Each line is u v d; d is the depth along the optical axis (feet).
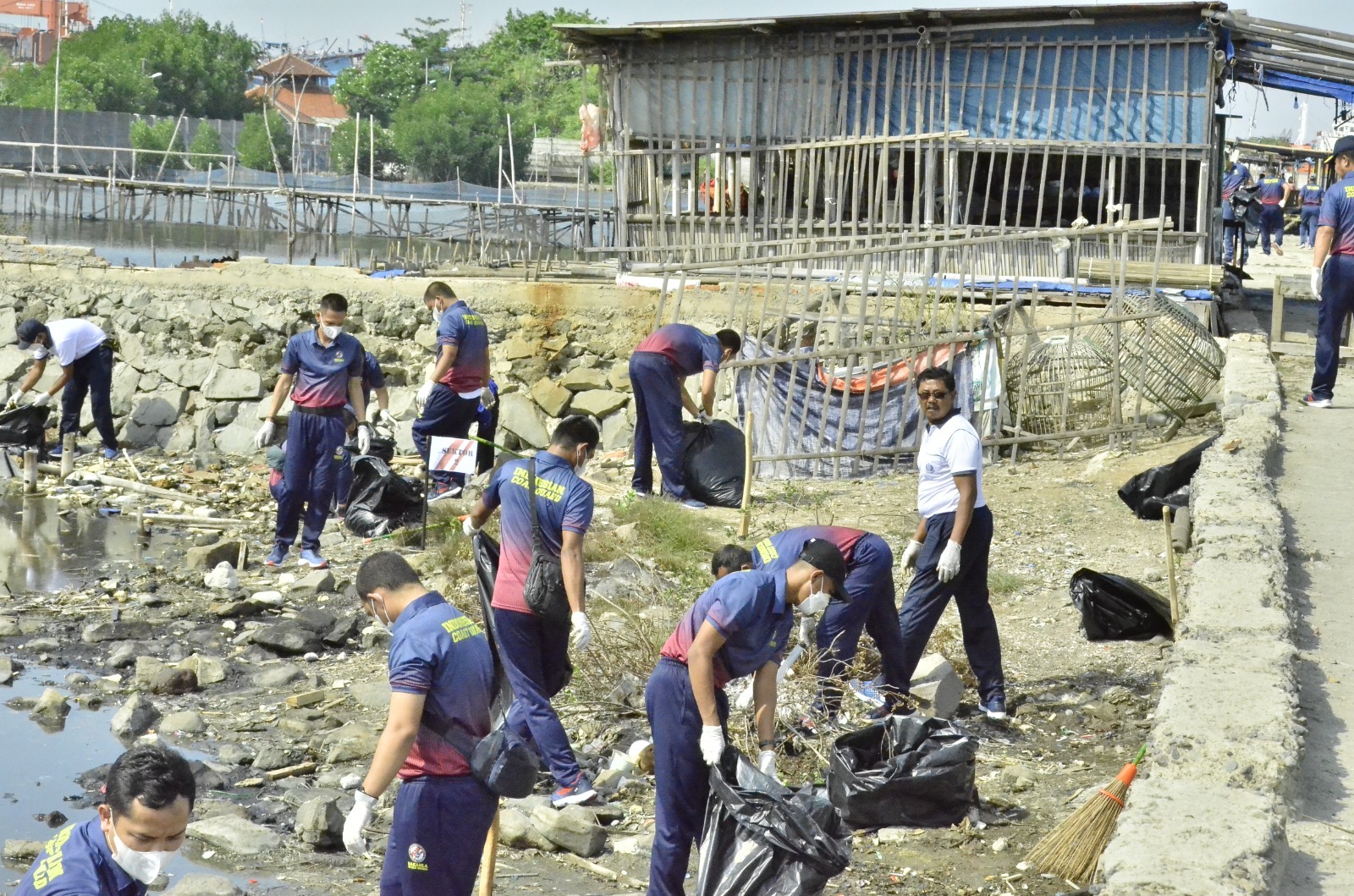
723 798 15.03
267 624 29.94
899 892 16.69
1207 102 47.98
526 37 315.58
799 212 52.26
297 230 168.25
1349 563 22.80
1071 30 48.93
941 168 52.13
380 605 15.14
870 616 21.80
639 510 34.60
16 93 310.24
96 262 54.90
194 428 52.21
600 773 21.22
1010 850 17.80
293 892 17.60
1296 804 14.57
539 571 19.71
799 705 21.56
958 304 39.47
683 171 55.16
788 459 40.09
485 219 161.07
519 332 50.60
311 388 33.99
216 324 53.42
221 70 333.42
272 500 43.68
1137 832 12.80
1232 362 38.01
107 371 48.03
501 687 19.90
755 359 40.91
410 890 14.66
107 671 27.14
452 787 14.51
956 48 50.14
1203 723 14.96
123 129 218.79
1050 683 24.18
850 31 51.16
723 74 53.01
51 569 34.96
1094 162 51.29
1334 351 34.14
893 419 41.16
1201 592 19.22
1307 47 48.78
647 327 49.85
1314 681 17.88
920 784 18.16
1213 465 26.76
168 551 37.17
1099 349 39.91
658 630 25.62
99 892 9.89
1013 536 32.63
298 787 21.34
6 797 20.72
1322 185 95.76
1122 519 33.35
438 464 34.14
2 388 54.08
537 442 49.21
